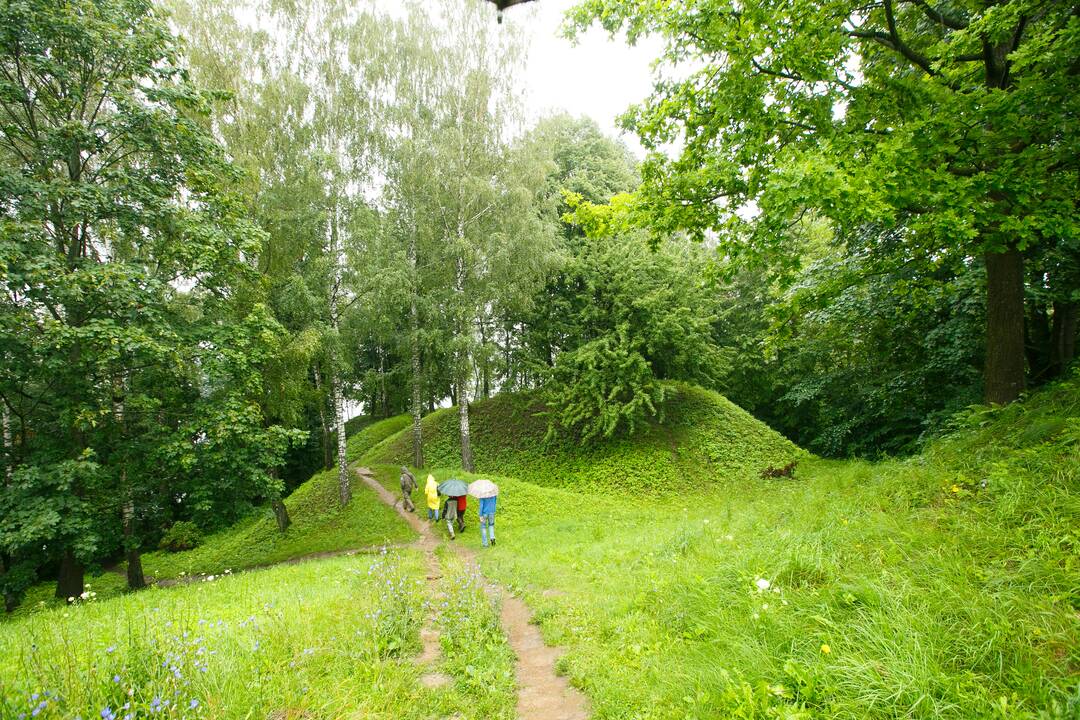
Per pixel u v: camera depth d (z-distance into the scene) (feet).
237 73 58.08
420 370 81.66
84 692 10.21
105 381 39.50
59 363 34.09
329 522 64.28
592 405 71.10
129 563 46.55
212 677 11.53
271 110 59.36
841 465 62.08
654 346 71.97
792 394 66.44
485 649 16.55
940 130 21.26
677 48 27.86
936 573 12.69
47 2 34.32
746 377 95.76
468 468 71.72
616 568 25.54
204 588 29.37
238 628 16.12
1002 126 20.94
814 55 23.82
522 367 81.61
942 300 39.99
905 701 9.12
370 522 60.23
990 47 24.17
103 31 36.29
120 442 40.47
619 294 73.10
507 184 69.05
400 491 69.41
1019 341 26.45
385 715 11.51
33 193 34.73
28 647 14.70
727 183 26.84
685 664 12.90
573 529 48.39
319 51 65.77
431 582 28.25
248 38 59.93
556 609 20.52
